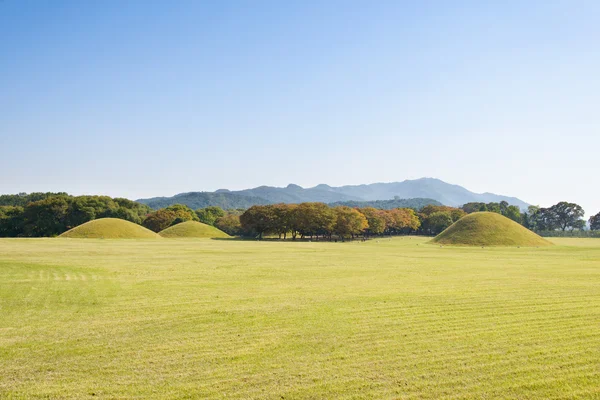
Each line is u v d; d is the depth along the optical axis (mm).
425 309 19438
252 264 40438
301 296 22906
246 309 19516
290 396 10289
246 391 10555
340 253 56969
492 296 22719
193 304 20734
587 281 28734
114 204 144000
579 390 10617
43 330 15961
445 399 10172
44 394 10359
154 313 18766
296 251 60188
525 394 10414
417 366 12172
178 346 14008
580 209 179125
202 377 11414
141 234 105062
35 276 30672
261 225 125688
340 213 126750
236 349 13695
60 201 126125
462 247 77125
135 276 31062
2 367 12117
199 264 40031
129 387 10781
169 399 10133
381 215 151750
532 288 25516
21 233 127250
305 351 13484
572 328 16062
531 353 13219
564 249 69750
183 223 133375
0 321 17344
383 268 37406
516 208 189375
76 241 77688
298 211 124312
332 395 10359
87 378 11352
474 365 12242
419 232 181625
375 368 12031
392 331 15711
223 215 192875
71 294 23453
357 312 18844
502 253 59688
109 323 17016
